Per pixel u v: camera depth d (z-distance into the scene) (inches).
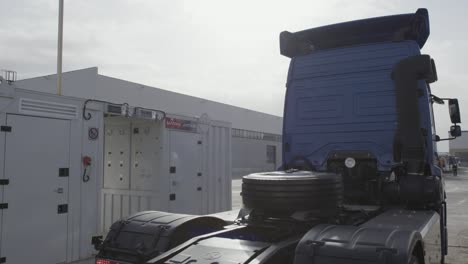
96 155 270.5
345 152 185.3
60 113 248.2
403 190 164.9
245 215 138.9
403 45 181.5
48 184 239.5
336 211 131.3
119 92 1087.6
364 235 99.8
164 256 112.3
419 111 167.5
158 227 134.6
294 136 200.8
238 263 102.1
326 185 128.6
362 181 178.4
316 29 203.0
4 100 218.7
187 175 355.6
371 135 181.9
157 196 327.0
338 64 193.8
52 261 239.5
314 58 200.7
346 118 188.4
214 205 390.9
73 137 255.8
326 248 97.5
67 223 249.3
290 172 141.4
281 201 124.6
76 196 255.8
